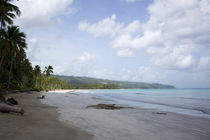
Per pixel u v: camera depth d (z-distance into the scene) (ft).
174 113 46.34
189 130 26.63
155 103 84.23
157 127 27.35
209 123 33.14
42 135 17.15
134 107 62.59
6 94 81.51
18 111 25.63
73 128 21.83
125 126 26.23
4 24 88.12
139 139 19.69
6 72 119.85
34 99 70.64
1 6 77.46
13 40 98.68
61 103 62.69
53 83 404.57
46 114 31.55
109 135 20.20
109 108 53.06
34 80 226.99
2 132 16.43
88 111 42.50
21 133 16.92
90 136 18.97
